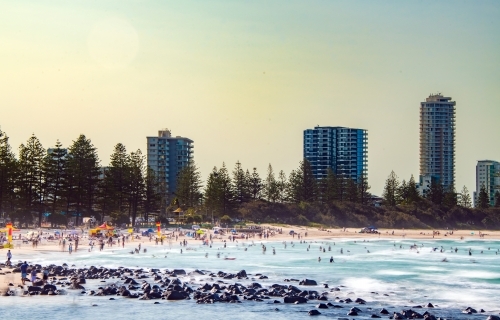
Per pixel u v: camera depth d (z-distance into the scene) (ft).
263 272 310.04
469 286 264.52
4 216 560.61
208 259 377.30
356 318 188.65
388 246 538.47
